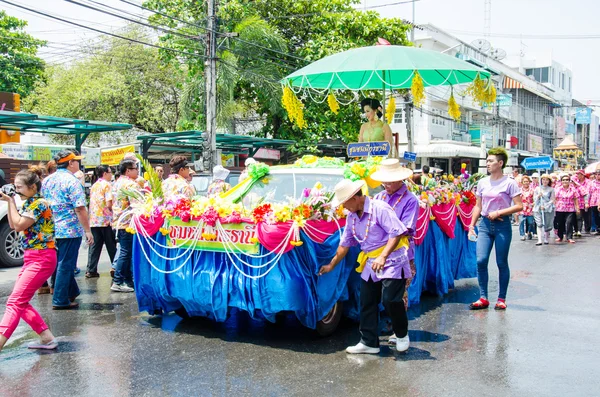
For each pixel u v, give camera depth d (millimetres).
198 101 21422
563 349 5430
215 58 16859
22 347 5547
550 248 14062
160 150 22422
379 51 7609
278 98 21141
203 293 5766
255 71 20984
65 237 7035
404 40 23625
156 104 27328
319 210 5250
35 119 14266
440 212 7520
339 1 23484
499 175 7078
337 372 4762
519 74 48625
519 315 6824
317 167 6680
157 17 21672
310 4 23172
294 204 5223
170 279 6074
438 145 33156
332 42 21984
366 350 5262
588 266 10820
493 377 4637
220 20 20406
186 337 5871
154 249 6238
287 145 22672
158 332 6070
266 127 23953
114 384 4520
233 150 24328
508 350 5398
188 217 5797
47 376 4715
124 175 8258
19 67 27516
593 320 6574
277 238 5137
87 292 8203
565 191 15469
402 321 5195
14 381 4605
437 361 5055
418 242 6844
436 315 6844
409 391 4332
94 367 4934
